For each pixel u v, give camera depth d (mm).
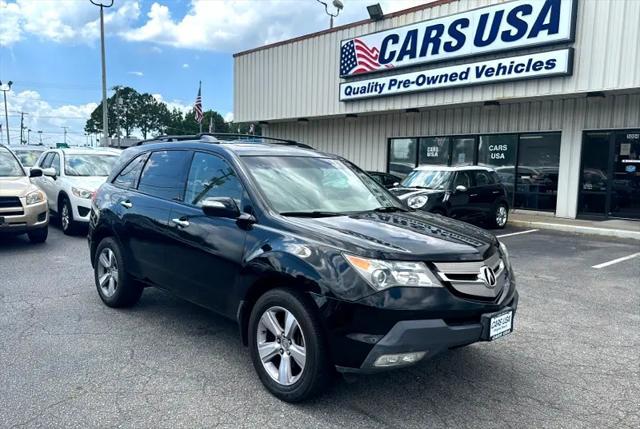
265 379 3621
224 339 4641
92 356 4219
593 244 10289
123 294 5332
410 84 15414
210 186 4406
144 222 4898
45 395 3531
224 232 4016
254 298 3846
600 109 12875
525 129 14367
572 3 11789
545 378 3932
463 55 14008
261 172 4230
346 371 3211
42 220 9016
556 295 6344
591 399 3602
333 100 18109
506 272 3812
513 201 14859
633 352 4480
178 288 4539
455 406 3473
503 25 13062
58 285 6430
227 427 3164
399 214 4328
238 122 22453
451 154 16250
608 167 12961
